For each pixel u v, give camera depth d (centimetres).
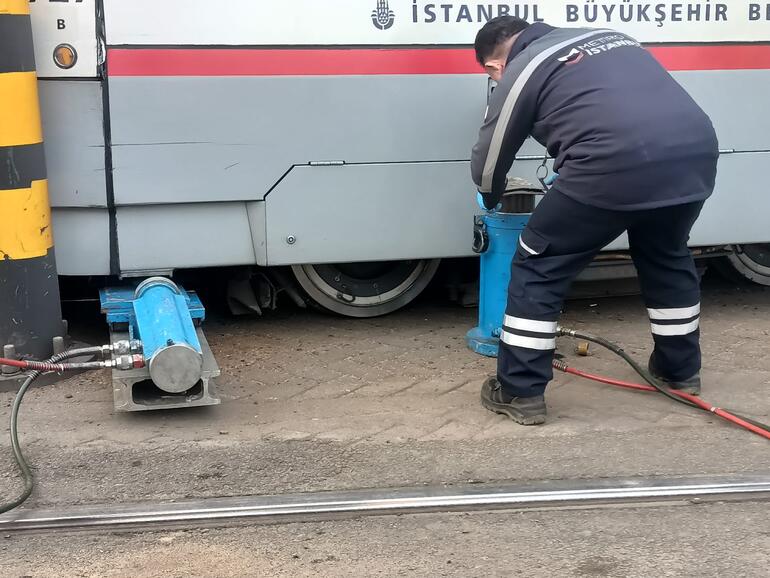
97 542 281
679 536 285
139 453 342
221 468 331
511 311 364
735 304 561
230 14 413
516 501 305
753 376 429
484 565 268
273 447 348
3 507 294
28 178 386
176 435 359
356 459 339
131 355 356
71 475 324
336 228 446
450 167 453
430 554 275
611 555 274
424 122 445
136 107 411
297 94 427
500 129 352
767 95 481
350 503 303
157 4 405
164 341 353
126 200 420
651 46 462
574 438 357
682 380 399
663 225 363
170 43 409
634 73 341
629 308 550
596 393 407
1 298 394
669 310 386
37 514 296
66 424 366
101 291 441
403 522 294
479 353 459
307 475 326
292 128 430
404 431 364
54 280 409
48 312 407
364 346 471
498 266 441
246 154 428
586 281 521
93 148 412
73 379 414
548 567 267
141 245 429
